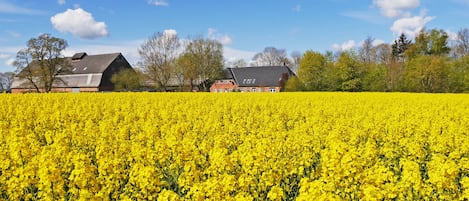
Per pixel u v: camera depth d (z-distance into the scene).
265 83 97.12
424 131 15.58
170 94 39.50
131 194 8.04
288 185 9.20
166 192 6.73
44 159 8.85
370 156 10.64
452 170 7.77
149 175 7.83
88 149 12.80
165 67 86.75
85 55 109.00
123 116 21.27
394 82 67.25
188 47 92.06
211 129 15.84
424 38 85.06
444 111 23.33
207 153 11.98
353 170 8.27
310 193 6.70
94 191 7.96
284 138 14.23
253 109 24.30
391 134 14.93
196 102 29.81
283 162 9.52
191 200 7.45
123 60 104.69
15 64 73.81
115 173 8.81
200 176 9.08
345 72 66.38
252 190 8.37
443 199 7.77
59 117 19.20
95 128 15.18
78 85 101.94
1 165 9.22
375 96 36.94
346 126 16.64
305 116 21.77
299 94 40.75
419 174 7.97
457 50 93.81
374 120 19.09
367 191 7.12
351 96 36.88
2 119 19.94
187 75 90.62
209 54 92.38
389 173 8.07
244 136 14.09
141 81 85.44
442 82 63.91
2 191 8.67
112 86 101.56
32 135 13.34
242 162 9.43
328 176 8.46
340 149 9.76
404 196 8.00
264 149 10.55
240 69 102.50
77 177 7.96
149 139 13.48
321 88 68.62
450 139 13.16
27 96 32.91
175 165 9.99
